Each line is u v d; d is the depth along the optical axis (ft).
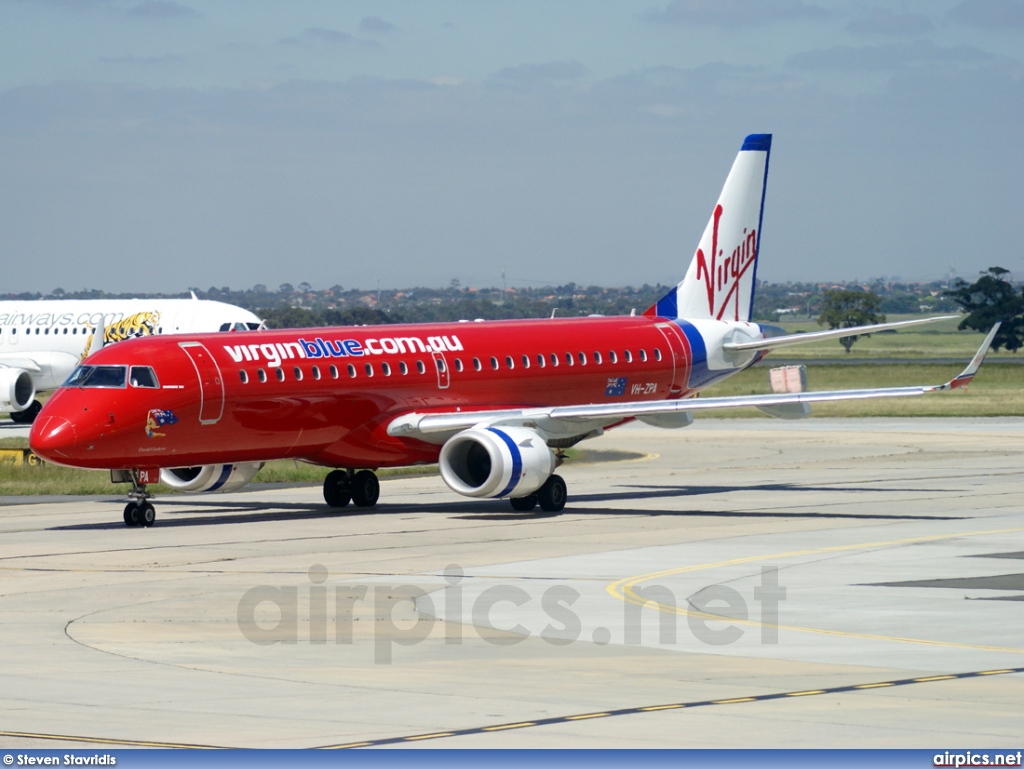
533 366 359.25
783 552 242.99
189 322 599.16
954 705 129.59
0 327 620.90
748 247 418.92
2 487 386.73
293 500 363.15
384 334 338.13
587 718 125.08
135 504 299.17
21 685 140.56
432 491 385.09
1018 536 263.29
